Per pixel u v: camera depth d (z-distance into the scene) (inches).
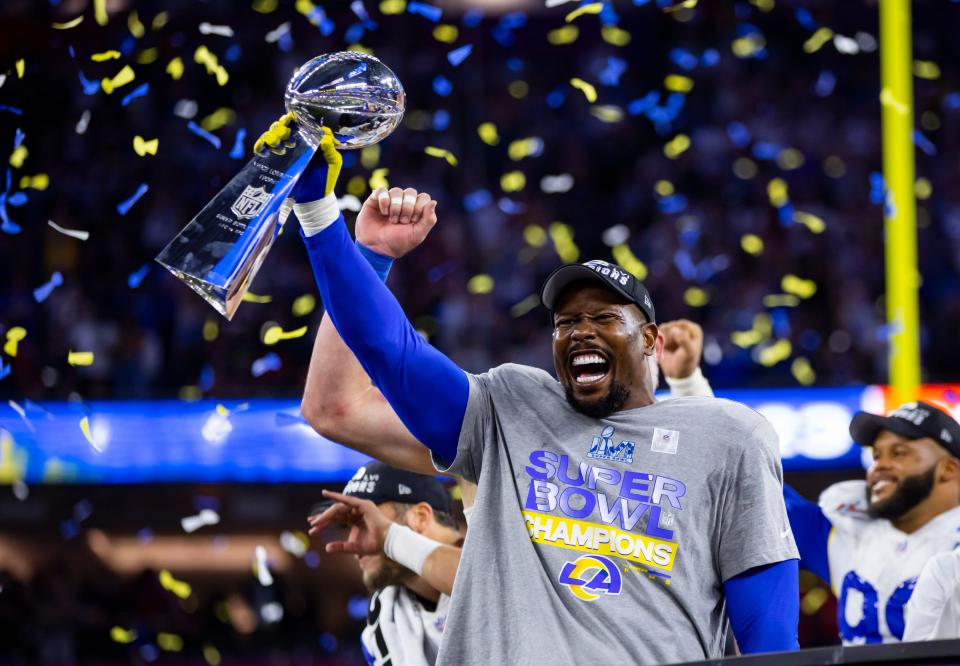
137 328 685.9
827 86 763.4
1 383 616.7
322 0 815.7
